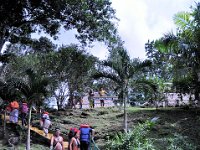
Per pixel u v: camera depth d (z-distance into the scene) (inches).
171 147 599.5
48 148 699.4
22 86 606.9
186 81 936.9
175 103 1178.6
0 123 745.6
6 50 1145.4
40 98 625.0
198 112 950.4
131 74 776.9
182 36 685.9
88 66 1327.5
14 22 1023.0
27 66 1320.1
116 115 1021.2
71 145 542.3
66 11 986.7
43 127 758.5
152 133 767.7
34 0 970.1
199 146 693.3
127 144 526.0
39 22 1045.2
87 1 1007.0
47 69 1326.3
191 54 663.1
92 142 603.2
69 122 959.6
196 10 668.1
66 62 1328.7
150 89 837.2
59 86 1321.4
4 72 1321.4
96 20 1025.5
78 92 1359.5
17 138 684.1
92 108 1200.2
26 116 853.8
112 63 783.7
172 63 727.7
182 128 807.1
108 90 1373.0
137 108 1120.8
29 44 1221.1
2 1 938.7
